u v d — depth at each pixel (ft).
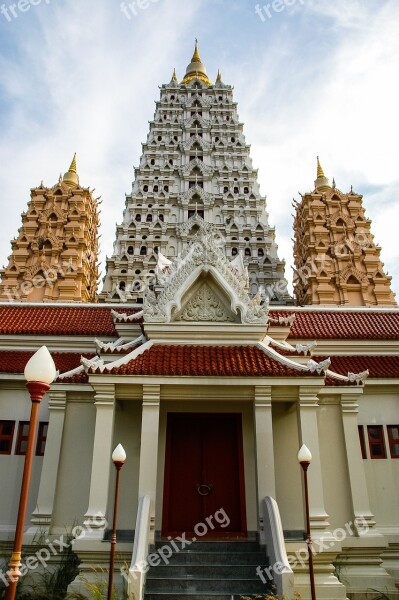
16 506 59.36
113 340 76.18
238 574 43.65
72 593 42.78
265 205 181.27
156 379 50.88
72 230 166.50
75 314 84.58
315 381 51.55
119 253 162.50
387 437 64.39
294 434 56.54
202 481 54.85
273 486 48.11
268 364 53.47
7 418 64.13
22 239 166.20
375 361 72.59
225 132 198.49
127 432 56.49
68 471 55.62
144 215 173.17
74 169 187.42
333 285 165.37
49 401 59.52
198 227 168.25
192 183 184.75
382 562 53.83
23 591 46.83
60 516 53.62
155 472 48.01
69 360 71.92
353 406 57.41
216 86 214.07
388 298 163.02
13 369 65.21
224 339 58.59
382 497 61.16
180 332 58.39
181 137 198.39
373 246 171.32
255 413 50.85
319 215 176.65
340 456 55.62
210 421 57.77
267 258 165.78
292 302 159.74
